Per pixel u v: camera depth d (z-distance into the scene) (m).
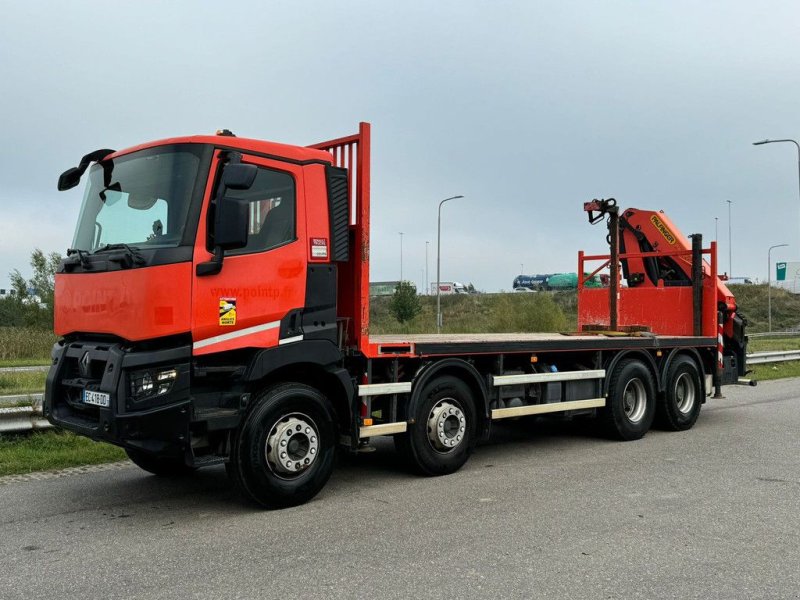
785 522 5.32
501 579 4.18
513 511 5.66
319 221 6.11
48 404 5.86
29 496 6.26
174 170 5.46
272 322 5.72
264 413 5.62
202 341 5.32
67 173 6.16
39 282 29.28
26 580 4.22
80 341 5.77
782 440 8.88
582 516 5.49
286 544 4.88
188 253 5.25
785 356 18.97
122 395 5.05
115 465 7.56
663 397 9.56
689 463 7.51
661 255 10.98
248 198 5.61
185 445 5.27
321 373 6.25
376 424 6.73
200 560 4.56
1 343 22.19
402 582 4.14
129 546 4.86
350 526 5.30
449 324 38.88
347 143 6.74
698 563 4.45
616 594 3.96
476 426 7.39
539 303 27.77
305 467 5.91
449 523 5.34
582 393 8.56
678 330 10.83
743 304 59.78
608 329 10.78
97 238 5.88
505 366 7.89
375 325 38.12
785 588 4.05
